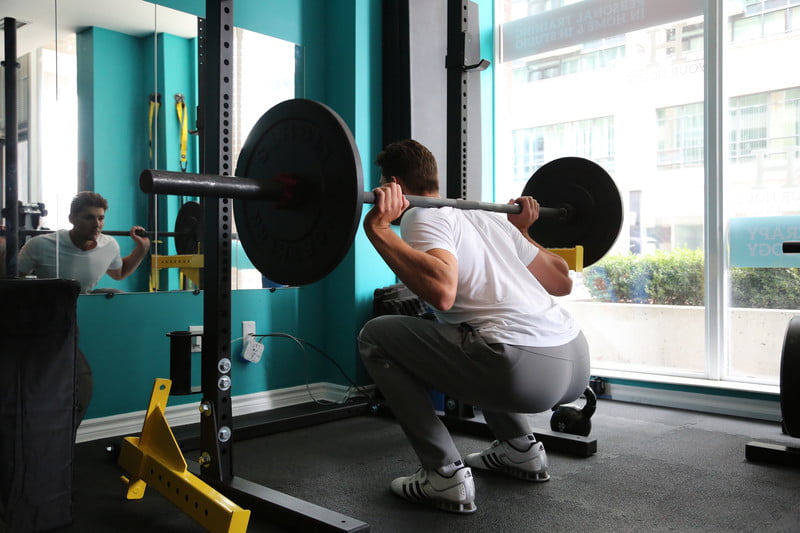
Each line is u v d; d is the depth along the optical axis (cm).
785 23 315
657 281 363
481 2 414
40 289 175
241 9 325
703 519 183
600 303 386
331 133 146
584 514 188
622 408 337
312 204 154
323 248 151
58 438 179
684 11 343
